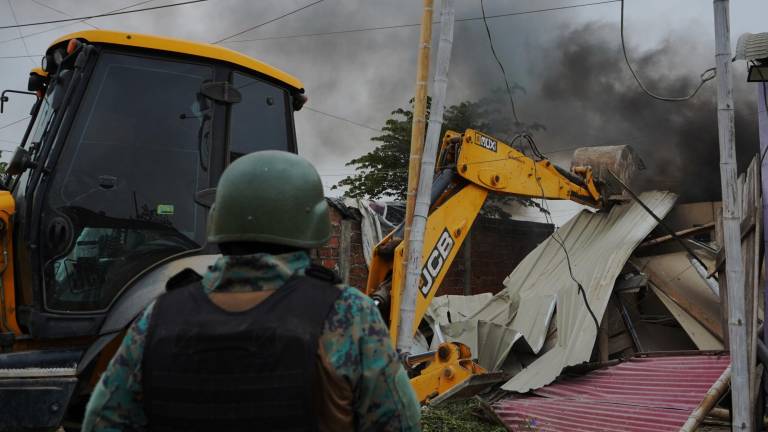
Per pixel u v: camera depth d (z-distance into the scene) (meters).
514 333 7.55
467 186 6.77
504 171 7.08
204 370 1.39
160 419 1.42
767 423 5.39
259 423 1.37
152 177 3.89
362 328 1.47
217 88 4.03
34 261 3.62
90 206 3.75
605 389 6.42
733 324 4.08
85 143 3.79
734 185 4.08
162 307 1.51
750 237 5.68
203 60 4.09
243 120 4.18
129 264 3.77
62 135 3.75
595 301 7.71
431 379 5.85
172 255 3.87
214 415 1.38
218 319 1.43
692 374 6.16
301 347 1.40
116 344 3.70
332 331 1.44
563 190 8.02
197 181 3.98
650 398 5.91
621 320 8.08
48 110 4.19
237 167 1.59
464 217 6.67
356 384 1.46
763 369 5.61
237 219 1.52
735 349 4.07
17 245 3.79
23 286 3.75
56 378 3.38
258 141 4.23
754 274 5.48
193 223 3.94
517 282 9.09
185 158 3.97
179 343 1.42
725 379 5.57
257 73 4.25
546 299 8.19
